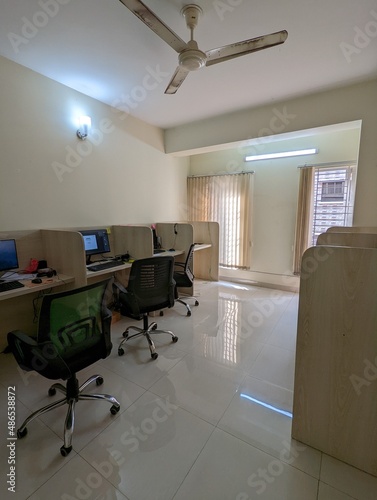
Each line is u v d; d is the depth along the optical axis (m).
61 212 2.73
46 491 1.17
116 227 3.28
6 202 2.26
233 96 2.91
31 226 2.47
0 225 2.23
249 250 4.41
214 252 4.51
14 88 2.25
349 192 3.59
